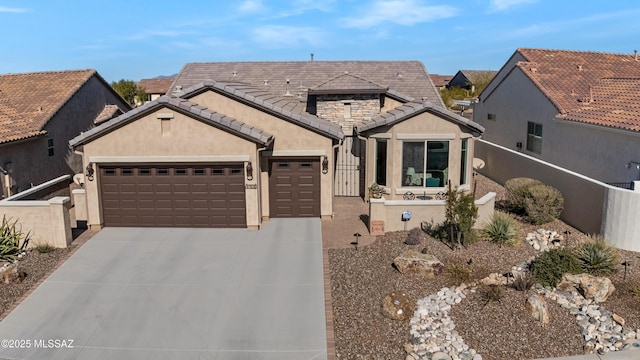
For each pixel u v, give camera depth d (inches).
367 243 667.4
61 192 865.5
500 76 1296.8
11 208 659.4
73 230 733.9
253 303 524.1
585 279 530.3
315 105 1036.5
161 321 493.7
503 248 642.2
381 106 1002.1
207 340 463.5
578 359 433.7
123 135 708.7
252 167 711.1
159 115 699.4
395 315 491.8
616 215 649.0
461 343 453.4
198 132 704.4
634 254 630.5
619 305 508.4
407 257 575.8
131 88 2775.6
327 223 757.3
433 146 821.9
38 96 1088.2
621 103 877.2
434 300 519.2
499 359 438.0
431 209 695.1
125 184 732.0
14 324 492.1
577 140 919.0
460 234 638.5
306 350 448.8
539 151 1073.5
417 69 1286.9
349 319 496.1
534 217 733.9
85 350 450.6
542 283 542.3
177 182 728.3
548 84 1063.6
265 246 663.8
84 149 713.0
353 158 914.7
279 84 1230.9
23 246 664.4
